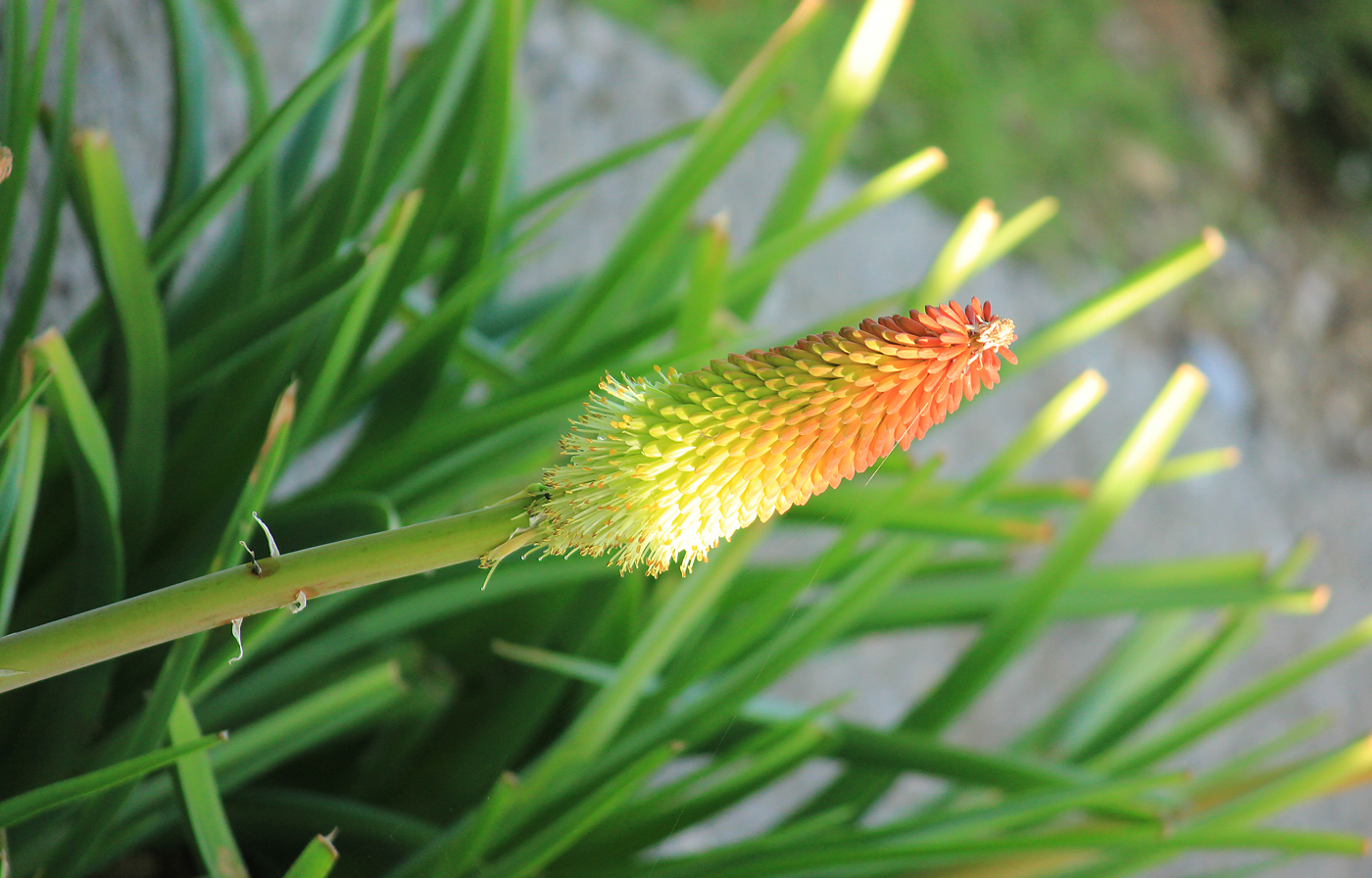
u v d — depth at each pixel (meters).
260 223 1.25
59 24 1.43
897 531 1.32
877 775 1.43
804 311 3.27
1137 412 3.94
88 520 1.06
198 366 1.16
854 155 3.74
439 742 1.43
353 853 1.21
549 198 1.47
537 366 1.48
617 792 1.09
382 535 0.84
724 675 1.52
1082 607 1.58
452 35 1.36
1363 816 3.87
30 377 0.99
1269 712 3.83
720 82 3.57
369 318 1.30
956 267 1.42
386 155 1.38
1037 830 1.43
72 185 1.05
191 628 0.83
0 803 0.94
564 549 0.86
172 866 1.43
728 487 0.85
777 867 1.15
